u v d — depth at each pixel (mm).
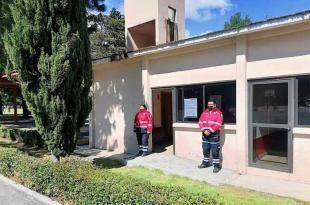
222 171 8406
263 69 7680
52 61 7867
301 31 6988
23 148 13523
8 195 6617
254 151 7977
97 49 32469
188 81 9656
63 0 7949
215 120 8469
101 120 13180
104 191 4949
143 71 11016
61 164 6484
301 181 7129
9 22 9977
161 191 4715
